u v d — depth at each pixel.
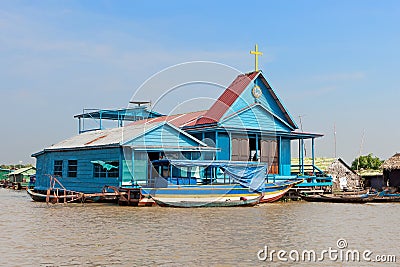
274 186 31.28
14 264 12.03
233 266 12.01
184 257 12.93
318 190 38.19
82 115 43.78
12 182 72.06
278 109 37.75
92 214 23.31
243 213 24.25
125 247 14.27
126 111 43.59
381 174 51.66
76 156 34.34
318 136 39.25
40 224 19.42
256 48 37.09
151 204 27.25
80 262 12.27
